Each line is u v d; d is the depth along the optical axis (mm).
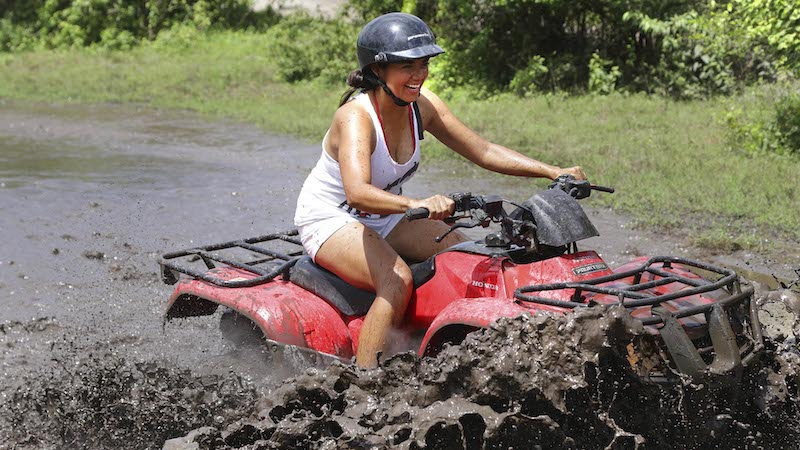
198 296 4789
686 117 12727
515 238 4129
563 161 10297
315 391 3801
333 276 4578
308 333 4430
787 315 4945
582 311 3486
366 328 4258
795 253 7203
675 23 14555
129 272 7051
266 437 3715
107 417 4516
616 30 15695
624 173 9727
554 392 3441
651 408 3518
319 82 18047
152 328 5895
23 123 14688
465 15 16234
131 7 24438
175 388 4715
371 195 4102
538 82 15539
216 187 9914
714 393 3627
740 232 7789
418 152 4527
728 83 14219
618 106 13742
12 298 6453
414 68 4219
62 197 9453
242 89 17859
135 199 9375
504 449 3459
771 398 3822
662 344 3666
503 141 11602
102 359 5320
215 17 24625
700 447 3689
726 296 3941
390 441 3494
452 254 4305
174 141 12977
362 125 4301
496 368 3482
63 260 7336
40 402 4746
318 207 4582
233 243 5203
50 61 22203
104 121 14883
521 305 3824
